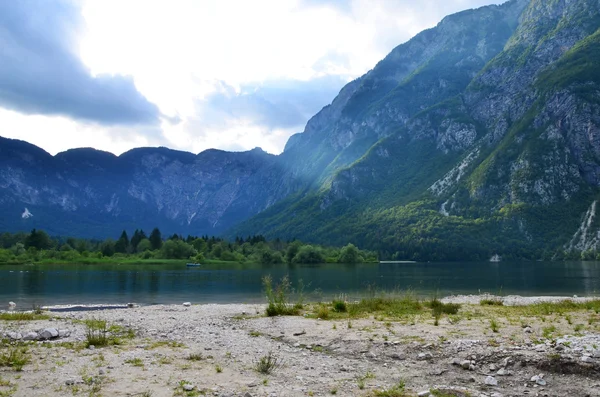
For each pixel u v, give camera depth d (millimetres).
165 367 17109
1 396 13320
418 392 14266
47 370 16422
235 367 17359
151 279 100562
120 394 13703
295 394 14031
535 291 72500
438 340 20438
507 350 17734
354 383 15297
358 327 24938
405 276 114750
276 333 24500
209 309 38844
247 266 180000
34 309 40594
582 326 23125
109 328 26969
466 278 106125
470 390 14539
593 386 14570
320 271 141250
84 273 122562
